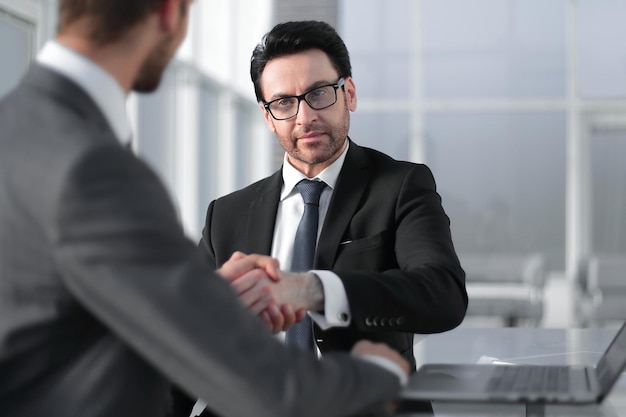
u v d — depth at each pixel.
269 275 1.58
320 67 2.04
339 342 1.86
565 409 1.29
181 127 8.83
